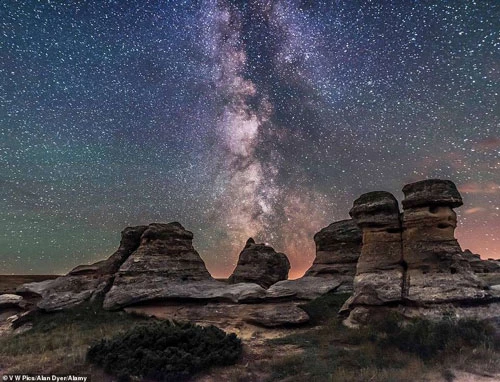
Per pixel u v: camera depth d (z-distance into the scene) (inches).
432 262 831.1
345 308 906.1
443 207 875.4
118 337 633.6
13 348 724.0
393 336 675.4
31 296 1355.8
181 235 1375.5
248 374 526.6
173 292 1138.7
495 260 1411.2
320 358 604.4
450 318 707.4
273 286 1186.6
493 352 587.2
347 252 1331.2
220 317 1019.3
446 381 486.3
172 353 569.9
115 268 1357.0
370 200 973.2
